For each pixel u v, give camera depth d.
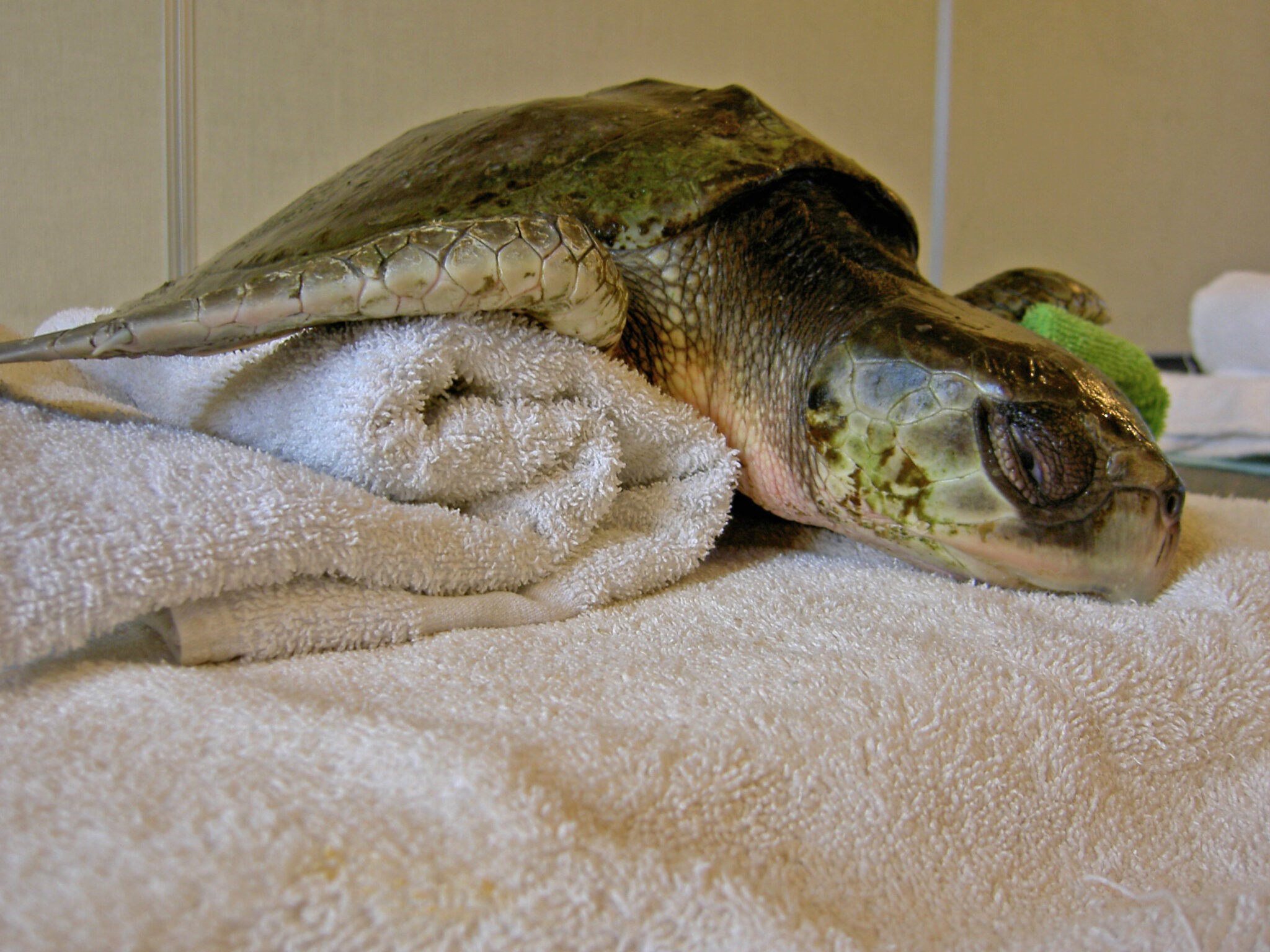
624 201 0.29
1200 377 0.73
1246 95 1.08
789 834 0.18
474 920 0.15
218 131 0.55
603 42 0.65
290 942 0.14
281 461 0.23
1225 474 0.65
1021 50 0.88
